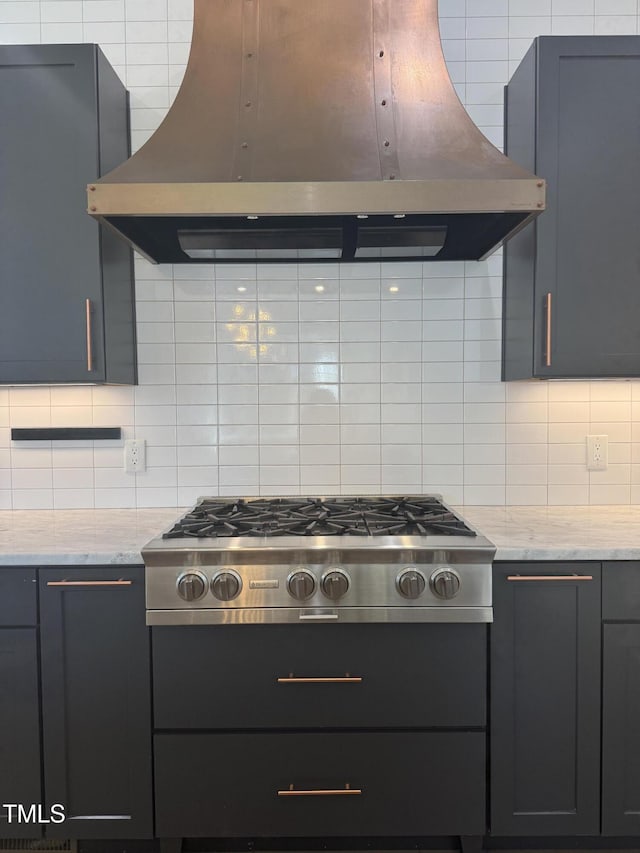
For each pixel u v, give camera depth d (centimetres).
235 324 196
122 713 145
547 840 156
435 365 196
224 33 150
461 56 190
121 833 146
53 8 191
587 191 162
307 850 156
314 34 149
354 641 142
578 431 197
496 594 143
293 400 197
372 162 137
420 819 145
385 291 195
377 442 198
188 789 145
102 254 165
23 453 197
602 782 146
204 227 158
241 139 141
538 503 198
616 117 161
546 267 163
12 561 143
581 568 143
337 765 144
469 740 144
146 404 197
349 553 138
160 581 140
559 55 161
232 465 198
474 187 130
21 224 164
